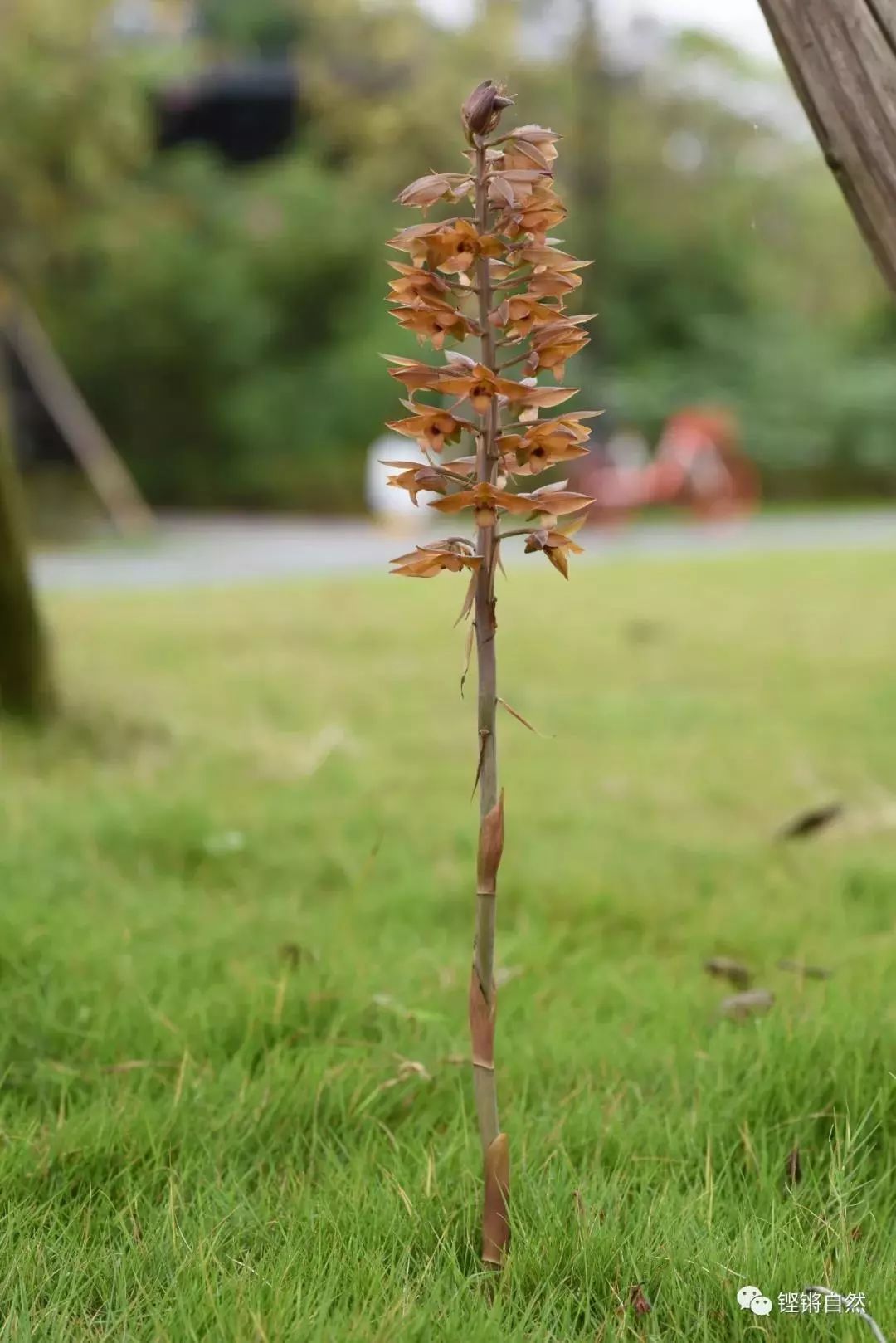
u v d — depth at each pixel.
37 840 4.37
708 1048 2.80
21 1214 2.08
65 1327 1.83
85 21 21.47
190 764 5.83
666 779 5.82
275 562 18.05
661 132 29.33
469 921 3.92
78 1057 2.77
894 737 6.55
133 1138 2.35
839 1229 2.06
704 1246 1.99
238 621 10.66
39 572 16.38
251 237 26.83
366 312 27.48
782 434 29.12
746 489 27.17
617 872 4.34
